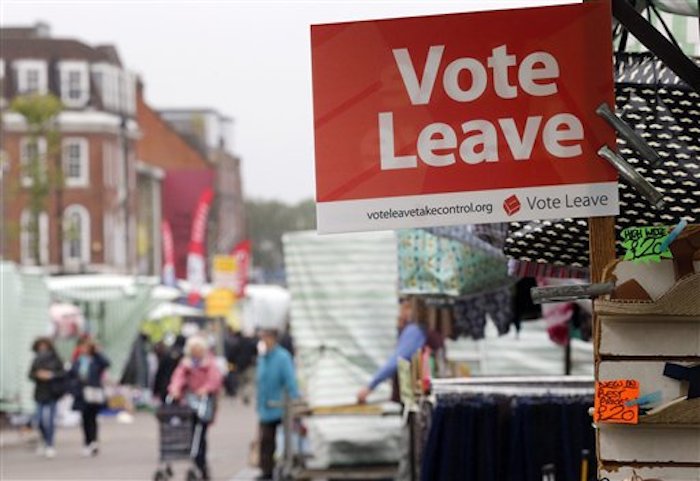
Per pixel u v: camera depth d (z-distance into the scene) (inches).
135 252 3890.3
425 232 402.9
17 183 2736.2
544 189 226.5
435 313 474.0
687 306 210.7
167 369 1035.3
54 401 1031.0
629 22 225.9
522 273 283.4
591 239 225.5
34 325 1168.8
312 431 620.7
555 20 227.3
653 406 212.5
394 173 229.5
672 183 228.2
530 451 343.3
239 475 860.6
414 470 440.1
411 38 230.1
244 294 2036.2
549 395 345.1
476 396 351.3
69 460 995.3
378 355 640.4
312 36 231.5
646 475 214.1
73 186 3649.1
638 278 213.5
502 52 228.1
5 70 3727.9
